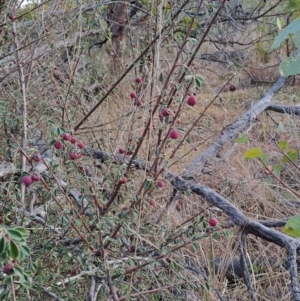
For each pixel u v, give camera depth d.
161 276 1.72
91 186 1.62
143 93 1.80
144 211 2.02
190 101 1.53
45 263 1.57
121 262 1.62
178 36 2.52
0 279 1.24
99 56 3.83
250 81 5.13
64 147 1.56
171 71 1.63
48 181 1.67
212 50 4.96
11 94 2.06
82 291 1.64
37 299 1.52
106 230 1.63
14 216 1.64
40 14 2.38
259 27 5.10
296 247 1.81
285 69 0.88
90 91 2.96
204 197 2.20
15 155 1.67
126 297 1.49
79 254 1.55
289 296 2.17
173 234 1.72
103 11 4.28
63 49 2.75
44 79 2.55
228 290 2.24
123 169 1.67
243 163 3.08
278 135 3.54
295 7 4.15
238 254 2.46
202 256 2.30
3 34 2.29
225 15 4.05
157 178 1.71
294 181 3.10
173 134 1.62
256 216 2.65
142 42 3.21
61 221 1.47
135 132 2.31
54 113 2.38
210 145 3.08
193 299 1.90
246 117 3.41
